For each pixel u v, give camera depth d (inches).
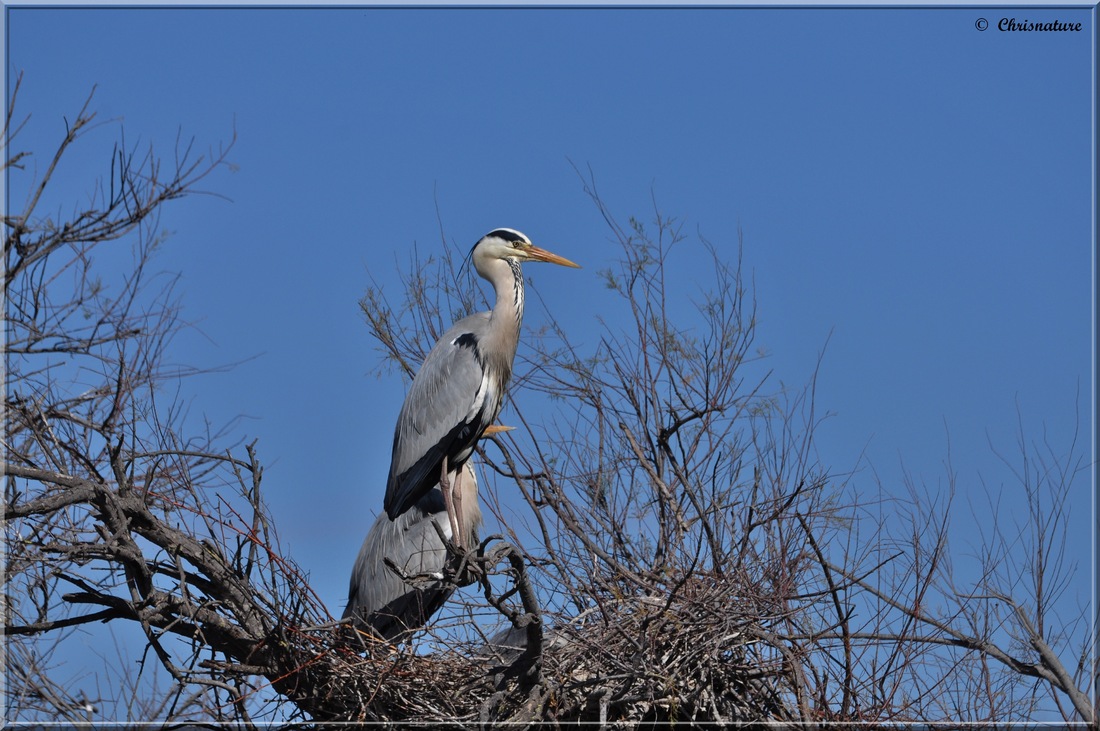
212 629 425.7
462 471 564.4
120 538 400.5
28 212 374.3
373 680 419.2
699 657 404.5
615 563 443.2
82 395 400.8
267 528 430.6
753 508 446.6
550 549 448.8
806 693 392.2
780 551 428.1
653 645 400.2
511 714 410.3
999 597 422.6
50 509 374.6
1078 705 396.5
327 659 418.3
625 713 414.0
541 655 394.3
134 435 424.8
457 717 418.0
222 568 425.7
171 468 432.8
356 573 563.2
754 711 412.5
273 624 422.9
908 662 407.5
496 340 556.7
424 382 554.9
